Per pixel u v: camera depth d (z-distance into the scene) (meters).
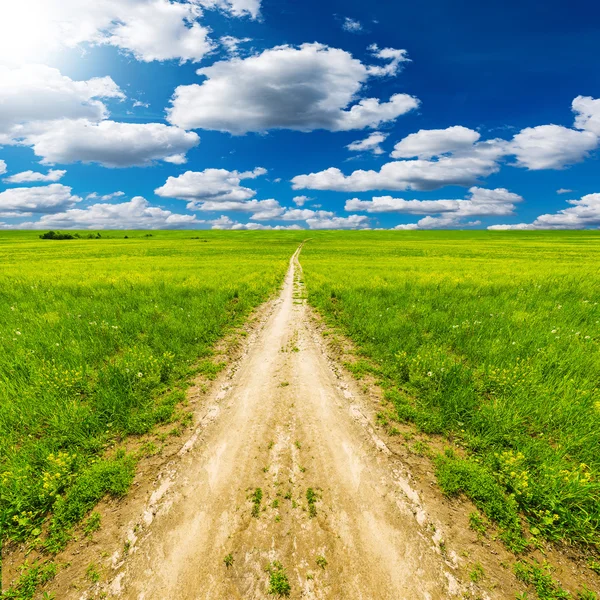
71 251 54.44
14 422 5.12
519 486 3.92
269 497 3.96
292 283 21.41
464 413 5.52
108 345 8.25
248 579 3.08
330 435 5.13
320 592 2.98
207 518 3.70
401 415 5.68
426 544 3.42
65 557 3.34
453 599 2.94
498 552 3.37
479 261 34.97
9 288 15.55
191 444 4.93
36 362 6.91
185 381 6.94
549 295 13.66
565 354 7.13
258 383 6.93
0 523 3.58
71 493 3.92
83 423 5.11
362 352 8.54
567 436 4.79
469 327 9.30
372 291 15.15
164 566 3.21
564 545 3.46
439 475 4.29
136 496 4.02
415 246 71.12
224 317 11.50
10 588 3.08
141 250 57.00
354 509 3.81
